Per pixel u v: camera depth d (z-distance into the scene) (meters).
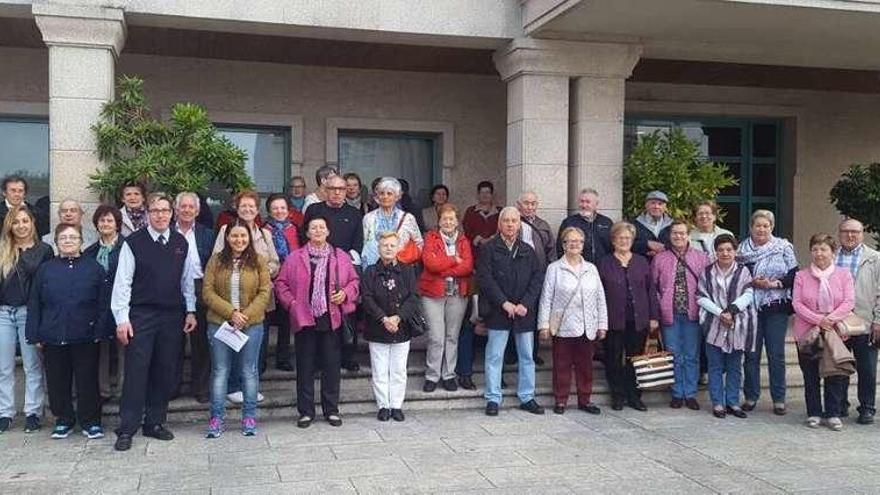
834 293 7.10
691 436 6.77
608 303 7.62
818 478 5.64
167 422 7.09
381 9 8.21
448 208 7.71
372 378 7.46
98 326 6.45
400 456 6.07
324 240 6.95
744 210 12.08
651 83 11.43
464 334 7.88
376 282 7.11
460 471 5.71
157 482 5.41
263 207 10.40
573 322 7.45
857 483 5.54
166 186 7.19
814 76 11.03
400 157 10.90
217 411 6.58
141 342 6.31
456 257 7.59
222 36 8.93
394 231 7.55
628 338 7.74
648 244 8.12
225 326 6.45
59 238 6.41
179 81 9.92
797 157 11.91
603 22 8.06
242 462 5.88
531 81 8.55
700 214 8.01
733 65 10.41
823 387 7.91
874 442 6.64
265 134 10.44
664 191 9.13
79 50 7.40
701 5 7.45
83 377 6.48
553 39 8.52
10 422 6.80
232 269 6.55
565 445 6.44
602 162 8.80
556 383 7.63
